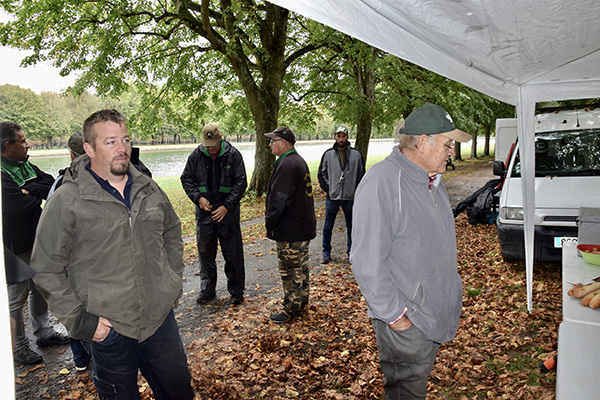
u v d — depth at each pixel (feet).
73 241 6.85
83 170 6.99
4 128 10.80
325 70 58.39
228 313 15.61
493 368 11.19
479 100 65.41
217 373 11.56
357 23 6.13
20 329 11.98
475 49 7.72
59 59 42.63
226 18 39.17
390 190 6.61
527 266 14.01
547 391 9.84
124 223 7.00
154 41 51.52
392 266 6.79
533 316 13.96
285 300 14.39
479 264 20.40
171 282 7.72
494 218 28.17
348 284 18.28
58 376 11.59
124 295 6.90
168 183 72.08
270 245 26.53
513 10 5.65
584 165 18.62
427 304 6.66
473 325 13.74
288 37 54.54
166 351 7.73
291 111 61.62
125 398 7.30
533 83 12.29
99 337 6.83
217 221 15.37
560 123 20.54
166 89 51.67
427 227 6.64
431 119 6.55
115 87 45.75
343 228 30.91
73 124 194.59
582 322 6.38
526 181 13.70
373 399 10.17
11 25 36.24
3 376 3.66
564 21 6.13
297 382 11.07
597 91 11.76
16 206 10.82
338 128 19.98
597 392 4.69
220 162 15.33
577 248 9.66
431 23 6.33
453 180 62.18
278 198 13.12
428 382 10.75
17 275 4.42
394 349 6.98
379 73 53.47
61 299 6.53
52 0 37.58
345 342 13.07
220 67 53.01
